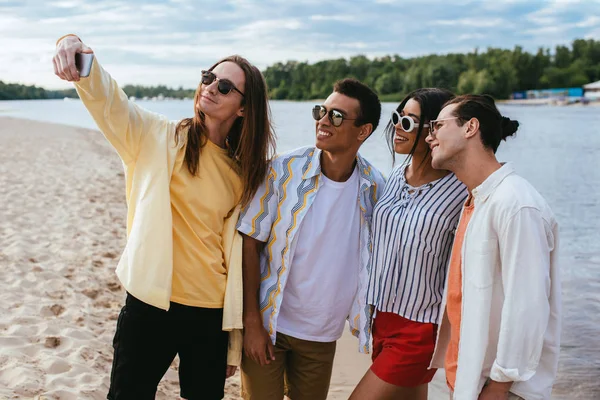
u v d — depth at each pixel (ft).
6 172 38.09
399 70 292.40
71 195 31.35
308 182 9.12
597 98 262.26
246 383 9.59
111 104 7.92
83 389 11.17
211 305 8.59
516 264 6.97
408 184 9.27
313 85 313.12
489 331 7.40
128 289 8.09
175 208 8.48
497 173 7.42
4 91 444.55
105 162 49.01
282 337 9.43
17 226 23.58
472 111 7.60
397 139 9.34
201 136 8.73
